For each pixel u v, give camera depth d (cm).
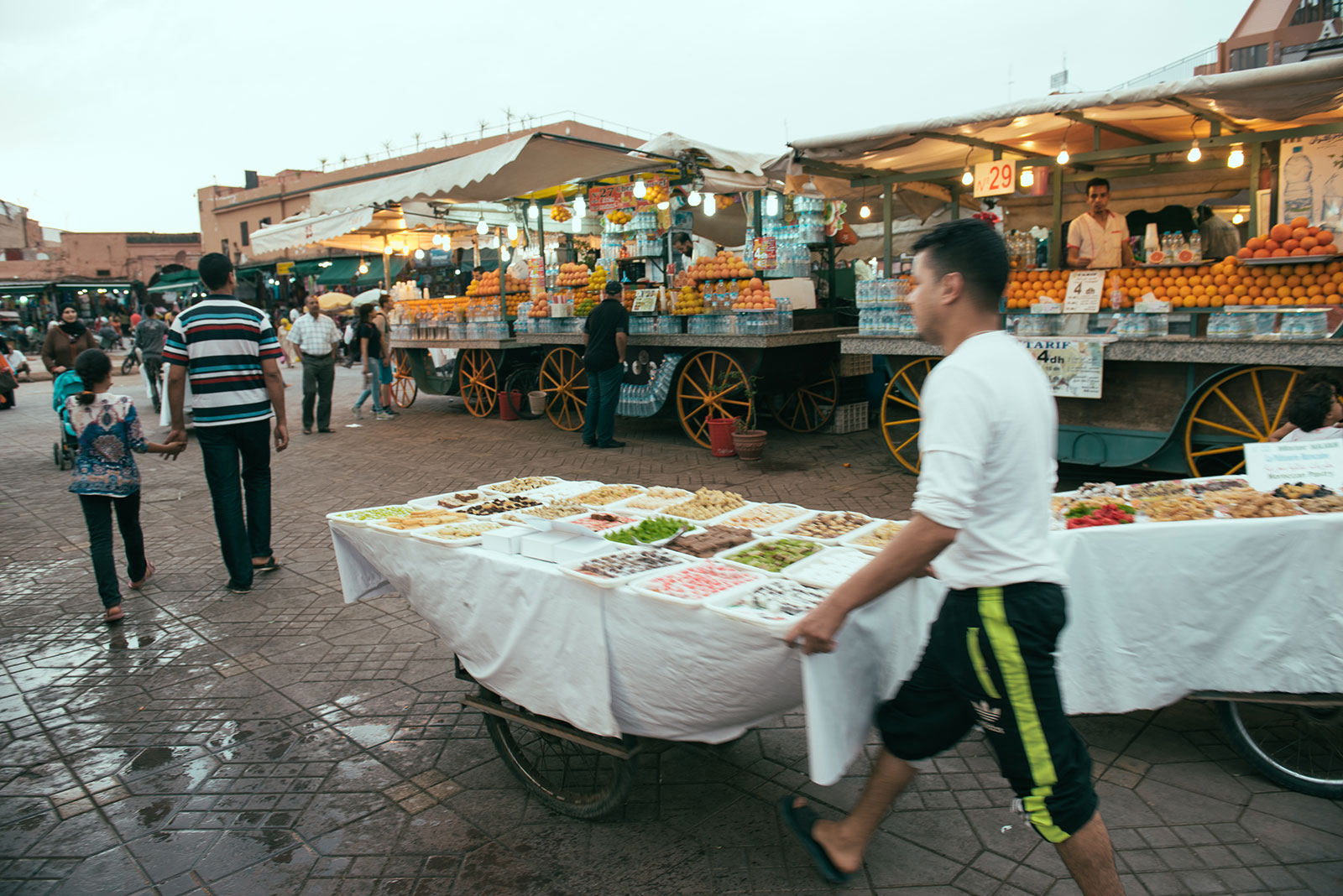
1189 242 597
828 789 300
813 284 1006
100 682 405
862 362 991
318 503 745
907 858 258
